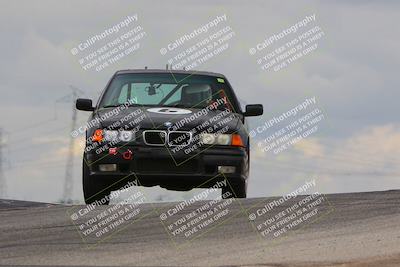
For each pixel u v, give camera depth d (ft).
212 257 40.60
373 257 38.86
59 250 42.93
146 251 42.42
